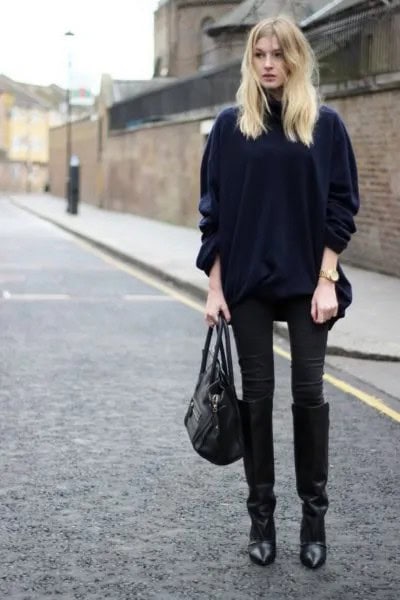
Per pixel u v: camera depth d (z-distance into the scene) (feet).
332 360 32.58
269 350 14.38
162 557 14.89
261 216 13.96
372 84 59.72
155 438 22.25
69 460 20.31
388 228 58.18
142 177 142.82
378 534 16.06
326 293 14.02
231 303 14.32
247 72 13.89
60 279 58.70
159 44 206.28
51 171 283.59
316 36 70.59
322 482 14.55
